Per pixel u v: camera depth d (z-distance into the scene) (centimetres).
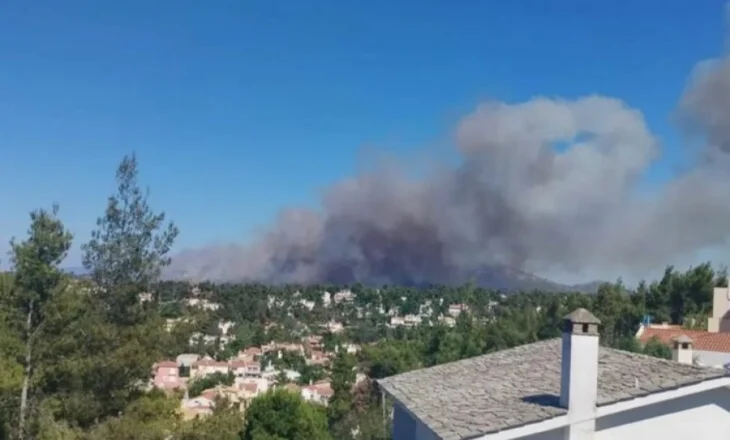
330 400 6144
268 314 17062
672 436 1137
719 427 1145
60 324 2044
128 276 2208
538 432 1103
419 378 1628
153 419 2083
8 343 1986
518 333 5816
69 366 1966
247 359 11706
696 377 1159
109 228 2230
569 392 1113
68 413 2036
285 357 11806
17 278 2009
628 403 1116
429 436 1298
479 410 1200
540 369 1480
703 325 5972
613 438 1129
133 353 2038
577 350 1115
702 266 6850
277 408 4312
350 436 5031
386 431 4441
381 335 14262
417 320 16988
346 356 6744
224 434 2128
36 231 2006
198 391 7062
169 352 2173
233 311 16525
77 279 2131
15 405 2020
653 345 4088
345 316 18200
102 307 2159
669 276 6969
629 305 6272
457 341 6256
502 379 1441
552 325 5888
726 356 4081
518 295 13938
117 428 1966
